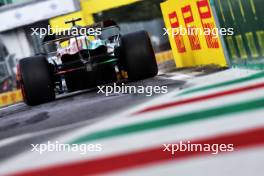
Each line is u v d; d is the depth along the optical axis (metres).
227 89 12.23
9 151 9.48
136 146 7.11
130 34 21.69
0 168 7.74
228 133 6.60
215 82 14.80
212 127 7.34
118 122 10.19
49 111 17.00
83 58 20.62
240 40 16.34
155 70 21.52
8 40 65.38
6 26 64.31
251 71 15.56
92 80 21.47
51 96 21.34
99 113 12.66
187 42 26.30
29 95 20.94
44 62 21.30
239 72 16.27
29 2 62.94
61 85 23.09
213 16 19.61
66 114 14.46
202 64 24.42
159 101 12.74
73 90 21.80
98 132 9.30
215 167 5.13
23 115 18.30
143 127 8.80
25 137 11.20
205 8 21.12
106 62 20.89
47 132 11.15
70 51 20.75
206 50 22.89
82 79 21.50
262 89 10.54
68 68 20.98
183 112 9.71
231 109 8.68
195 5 22.66
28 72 20.84
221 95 11.18
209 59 22.77
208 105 9.95
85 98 19.27
